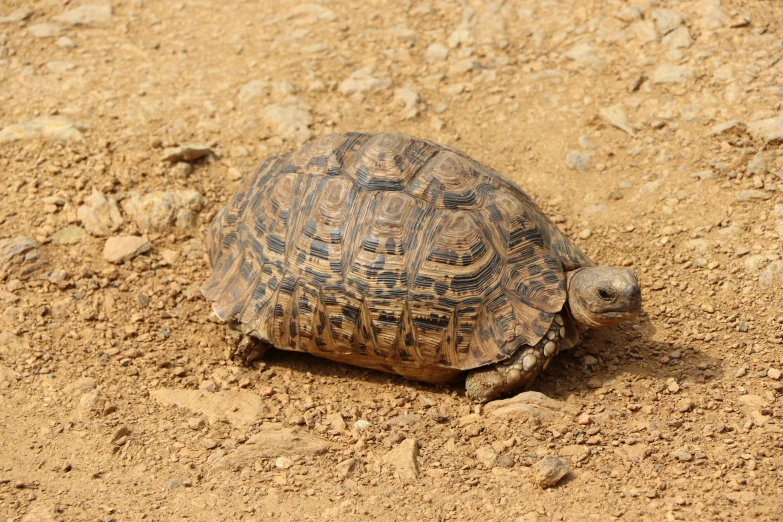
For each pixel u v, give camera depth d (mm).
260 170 11336
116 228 12805
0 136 14352
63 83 16062
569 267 9875
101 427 9422
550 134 14133
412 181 9812
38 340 10875
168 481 8586
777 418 9031
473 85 15406
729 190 12406
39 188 13438
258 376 10438
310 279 9773
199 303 11773
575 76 15109
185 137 14633
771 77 13930
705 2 15680
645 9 15922
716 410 9289
